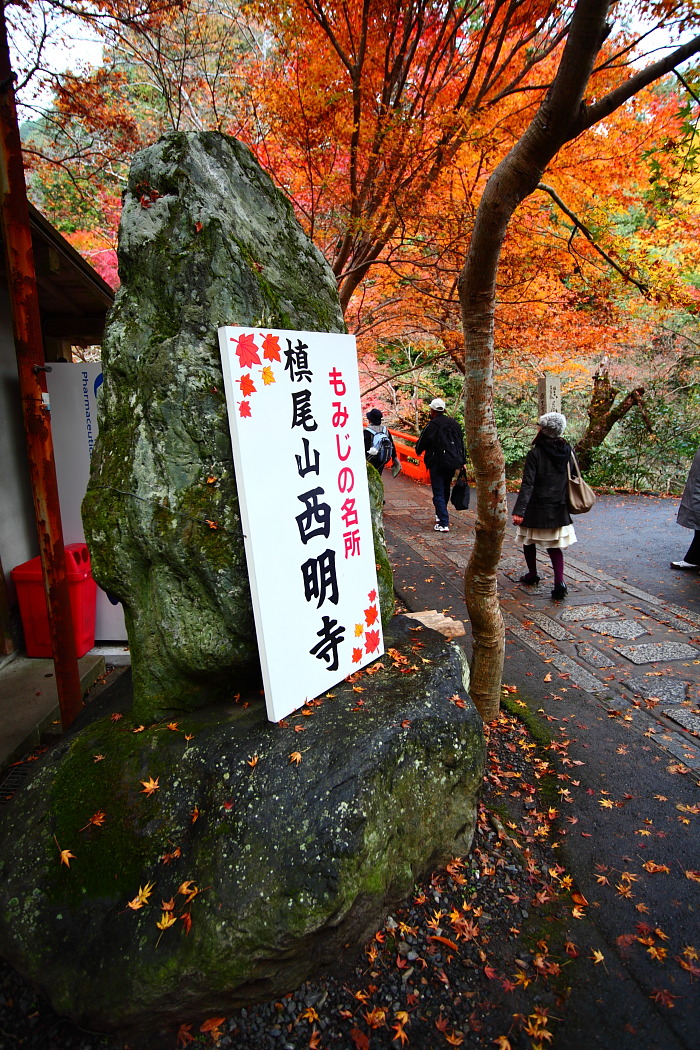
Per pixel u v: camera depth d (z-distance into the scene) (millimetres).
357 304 9586
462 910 2672
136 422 2615
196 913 2051
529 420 13750
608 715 4148
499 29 5906
